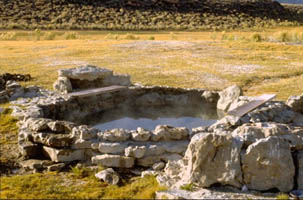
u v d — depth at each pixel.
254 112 11.60
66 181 8.25
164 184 7.79
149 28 69.19
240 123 10.81
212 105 14.24
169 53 31.03
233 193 7.37
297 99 12.64
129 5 84.75
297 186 7.97
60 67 24.22
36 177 8.36
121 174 8.84
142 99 14.87
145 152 9.15
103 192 7.69
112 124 12.80
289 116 12.06
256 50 33.19
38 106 12.41
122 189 7.84
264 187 7.70
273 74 23.05
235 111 11.66
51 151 9.36
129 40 40.78
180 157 9.38
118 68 23.94
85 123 12.86
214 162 7.62
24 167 9.03
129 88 14.98
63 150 9.23
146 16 79.94
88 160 9.35
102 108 14.32
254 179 7.69
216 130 10.02
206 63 26.47
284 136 8.60
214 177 7.59
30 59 27.77
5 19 68.38
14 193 7.41
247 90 19.28
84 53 30.98
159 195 7.04
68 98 13.37
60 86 15.02
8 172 8.81
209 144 7.62
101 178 8.31
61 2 80.12
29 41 42.09
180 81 20.58
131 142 9.51
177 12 85.06
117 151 9.21
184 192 7.21
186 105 14.70
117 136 9.50
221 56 29.75
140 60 27.53
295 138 8.60
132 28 68.19
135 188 7.85
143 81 20.31
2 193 7.36
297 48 34.16
